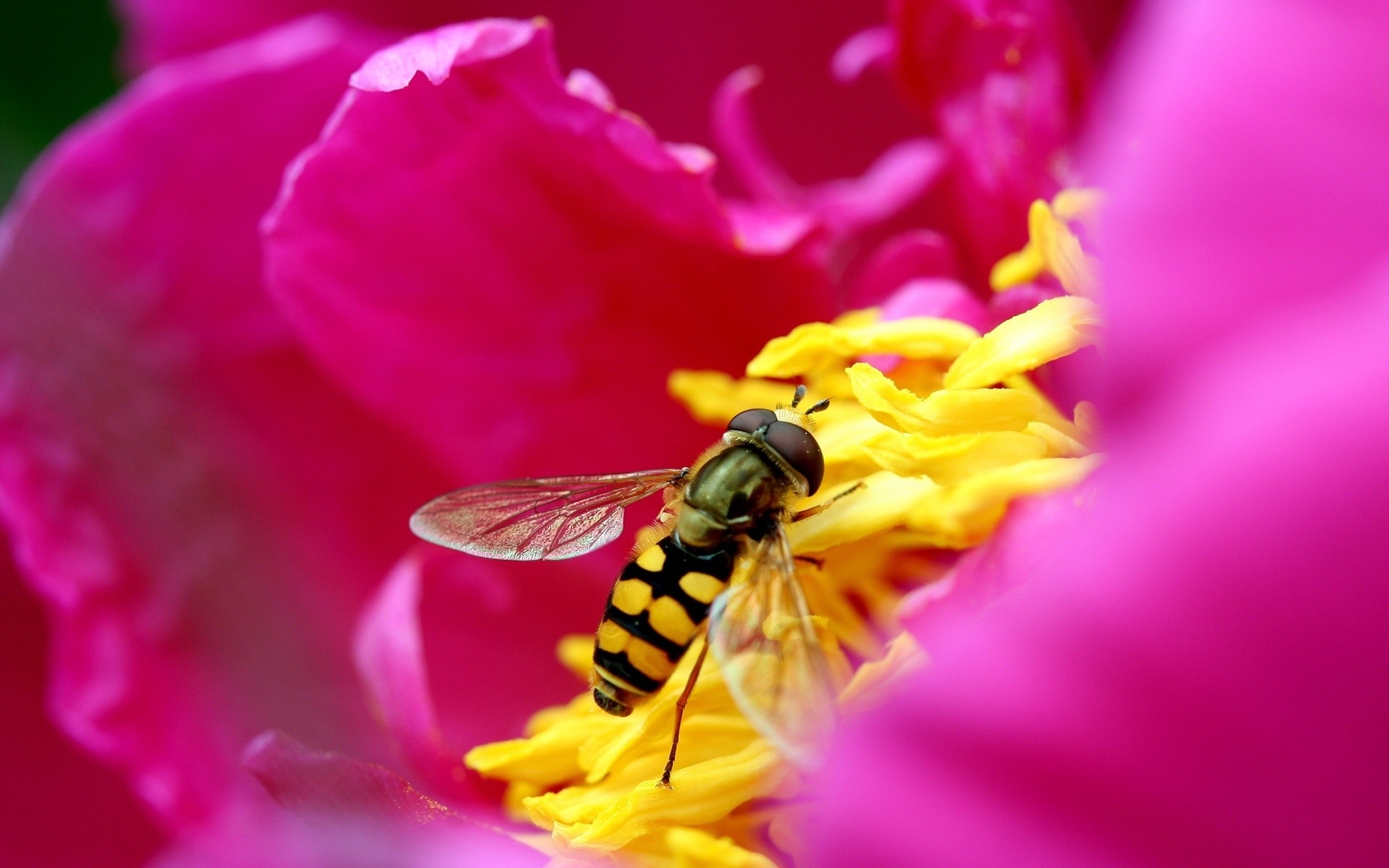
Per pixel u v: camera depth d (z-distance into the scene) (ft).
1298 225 0.39
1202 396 0.39
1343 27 0.39
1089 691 0.39
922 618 0.44
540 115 0.46
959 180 0.47
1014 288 0.45
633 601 0.46
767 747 0.45
